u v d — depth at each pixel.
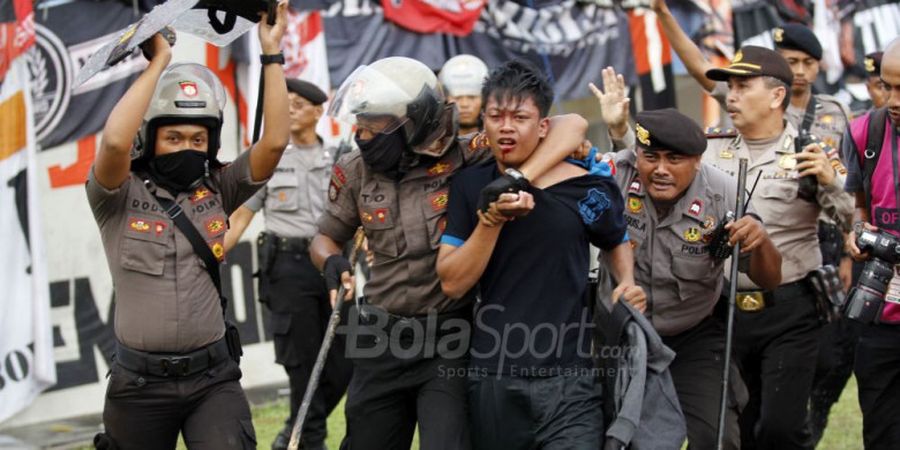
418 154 11.18
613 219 10.83
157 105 10.37
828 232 16.05
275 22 10.80
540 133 10.63
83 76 10.10
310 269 16.97
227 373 10.84
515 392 10.59
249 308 21.11
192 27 10.93
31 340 18.30
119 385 10.55
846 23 25.95
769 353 13.73
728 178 12.30
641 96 23.62
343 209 11.79
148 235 10.45
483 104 10.61
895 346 12.97
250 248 21.16
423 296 11.27
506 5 22.25
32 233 18.27
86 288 19.38
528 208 10.07
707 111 24.42
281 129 10.80
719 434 11.27
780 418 13.61
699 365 12.31
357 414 11.63
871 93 18.00
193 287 10.57
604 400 10.77
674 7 23.69
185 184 10.62
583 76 23.02
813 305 13.72
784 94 13.83
